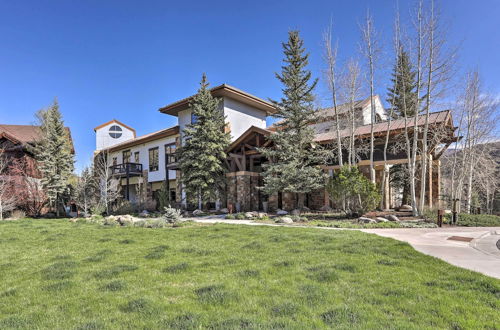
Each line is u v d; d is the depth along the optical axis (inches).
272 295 160.7
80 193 840.3
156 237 380.5
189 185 788.6
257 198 842.2
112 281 190.1
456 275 186.5
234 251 277.0
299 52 713.0
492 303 143.2
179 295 165.3
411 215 579.5
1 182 855.7
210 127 782.5
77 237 391.2
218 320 130.2
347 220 539.8
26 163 961.5
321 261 229.9
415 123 591.5
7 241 371.6
